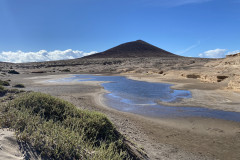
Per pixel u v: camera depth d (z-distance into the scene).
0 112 5.71
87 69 80.56
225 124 11.09
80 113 7.51
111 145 5.53
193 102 17.64
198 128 10.39
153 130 9.97
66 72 70.12
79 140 4.63
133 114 13.34
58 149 3.95
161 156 6.78
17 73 56.91
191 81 35.50
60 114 7.07
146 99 19.33
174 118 12.43
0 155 2.96
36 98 7.58
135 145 7.12
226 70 36.53
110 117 11.38
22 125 4.65
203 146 8.01
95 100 17.83
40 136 4.10
